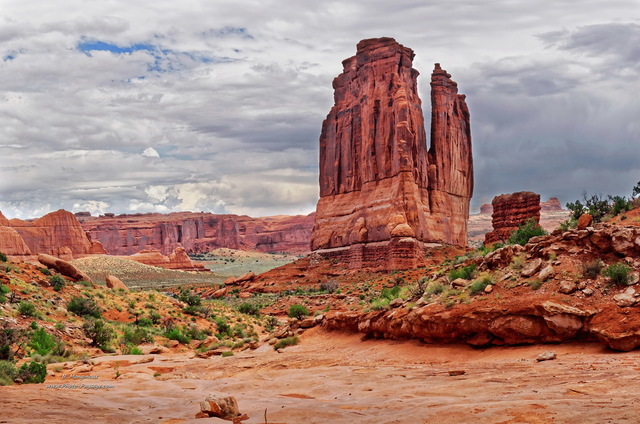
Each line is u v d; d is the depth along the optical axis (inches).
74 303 2100.1
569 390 558.9
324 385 788.0
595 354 763.4
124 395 743.1
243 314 2878.9
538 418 459.2
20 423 509.4
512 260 1045.2
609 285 854.5
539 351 824.9
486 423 465.4
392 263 3964.1
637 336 744.3
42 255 2623.0
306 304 3265.3
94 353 1590.8
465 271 1134.4
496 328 888.9
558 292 888.3
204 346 1926.7
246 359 1298.0
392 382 759.1
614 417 436.5
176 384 884.0
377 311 1224.8
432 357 946.1
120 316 2283.5
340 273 4367.6
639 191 1231.5
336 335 1390.3
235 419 572.1
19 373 952.3
